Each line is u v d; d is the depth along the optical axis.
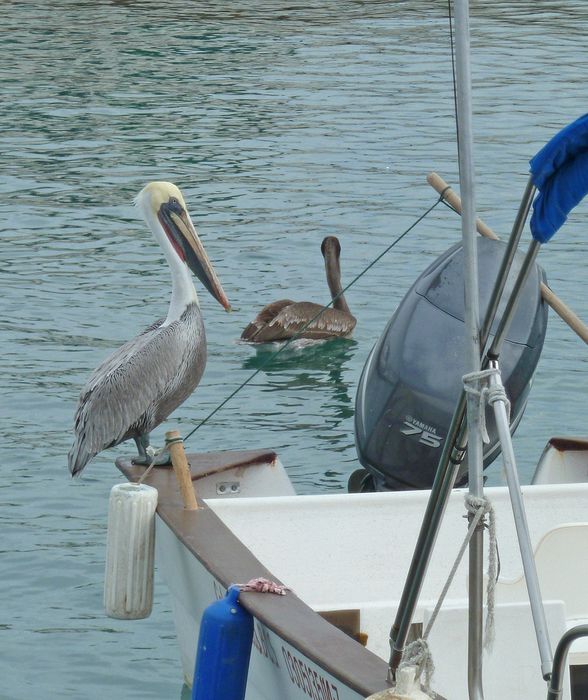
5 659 10.01
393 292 19.50
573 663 8.28
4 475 13.16
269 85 35.22
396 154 27.80
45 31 43.69
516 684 7.63
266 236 22.08
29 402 15.02
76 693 9.57
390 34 43.19
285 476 10.58
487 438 5.85
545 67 37.56
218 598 8.30
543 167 5.57
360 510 9.56
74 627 10.53
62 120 31.12
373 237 22.05
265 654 7.84
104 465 13.56
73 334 17.38
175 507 9.14
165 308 18.50
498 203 23.73
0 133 29.75
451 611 7.48
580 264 20.11
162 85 35.31
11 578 11.18
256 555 9.44
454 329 12.05
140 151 28.22
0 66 37.53
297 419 15.09
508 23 45.50
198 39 42.47
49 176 26.08
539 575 8.94
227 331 17.98
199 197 24.52
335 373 16.64
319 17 47.00
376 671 6.64
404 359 12.01
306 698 7.34
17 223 22.75
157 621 10.79
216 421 14.95
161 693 9.60
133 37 42.72
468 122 5.70
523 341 11.98
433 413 11.76
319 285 19.80
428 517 6.14
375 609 8.34
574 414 14.91
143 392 10.56
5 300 18.67
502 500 9.86
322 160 27.39
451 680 7.50
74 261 20.66
